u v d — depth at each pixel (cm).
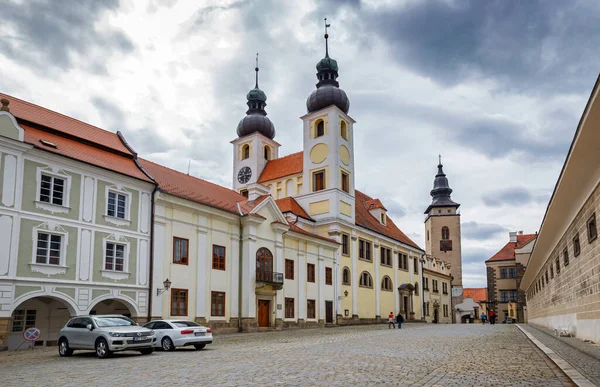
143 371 1398
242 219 3850
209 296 3497
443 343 2328
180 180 3716
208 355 1873
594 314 1823
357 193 6850
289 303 4312
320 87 5853
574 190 1816
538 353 1738
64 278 2606
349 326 4925
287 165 6200
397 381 1142
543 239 2814
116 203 2955
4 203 2386
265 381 1167
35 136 2664
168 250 3238
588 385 996
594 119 1223
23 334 2373
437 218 9562
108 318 2011
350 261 5403
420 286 7012
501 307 9038
